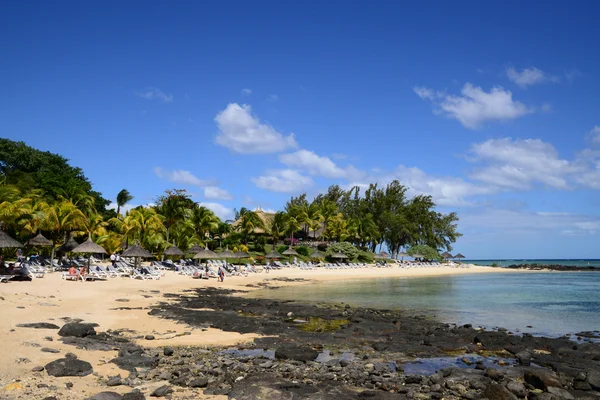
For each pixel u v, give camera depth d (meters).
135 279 39.72
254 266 64.00
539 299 34.75
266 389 10.80
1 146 61.56
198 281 44.00
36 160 64.69
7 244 30.30
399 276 67.69
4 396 9.09
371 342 17.64
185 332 18.59
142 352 14.44
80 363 11.48
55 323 17.78
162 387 10.39
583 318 24.97
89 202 55.50
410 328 20.86
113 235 55.62
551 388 11.57
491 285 50.25
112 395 9.51
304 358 14.37
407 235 100.88
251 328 19.92
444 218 105.00
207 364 13.30
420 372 13.55
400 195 105.81
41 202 44.50
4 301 21.73
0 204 35.91
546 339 18.22
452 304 31.27
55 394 9.49
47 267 40.38
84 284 32.53
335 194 119.50
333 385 11.66
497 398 10.71
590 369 13.81
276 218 81.88
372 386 11.71
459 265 97.69
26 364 11.45
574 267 101.75
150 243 55.94
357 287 46.16
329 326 21.47
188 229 62.59
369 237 95.12
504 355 15.91
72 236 44.62
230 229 80.50
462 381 12.19
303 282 51.88
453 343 17.38
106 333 17.11
